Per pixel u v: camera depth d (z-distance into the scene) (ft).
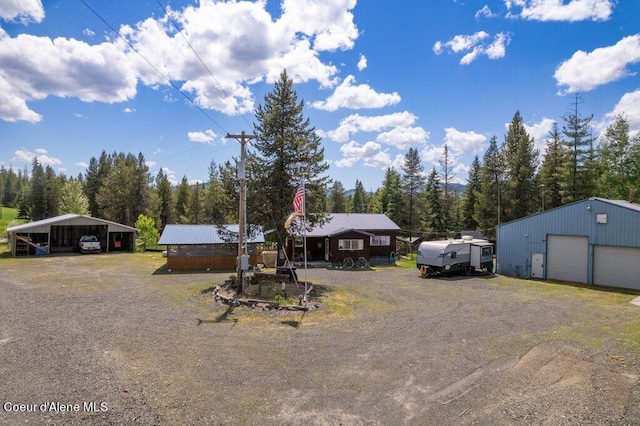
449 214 189.26
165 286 61.77
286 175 66.33
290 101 67.41
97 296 52.80
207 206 200.54
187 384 24.72
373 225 112.27
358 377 26.45
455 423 20.44
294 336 35.88
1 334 34.24
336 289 62.18
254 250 88.74
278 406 22.02
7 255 104.27
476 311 48.26
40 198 225.97
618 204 70.28
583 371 28.32
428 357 30.81
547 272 79.20
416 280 75.00
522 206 145.18
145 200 184.75
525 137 145.38
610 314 47.75
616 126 149.38
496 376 27.09
